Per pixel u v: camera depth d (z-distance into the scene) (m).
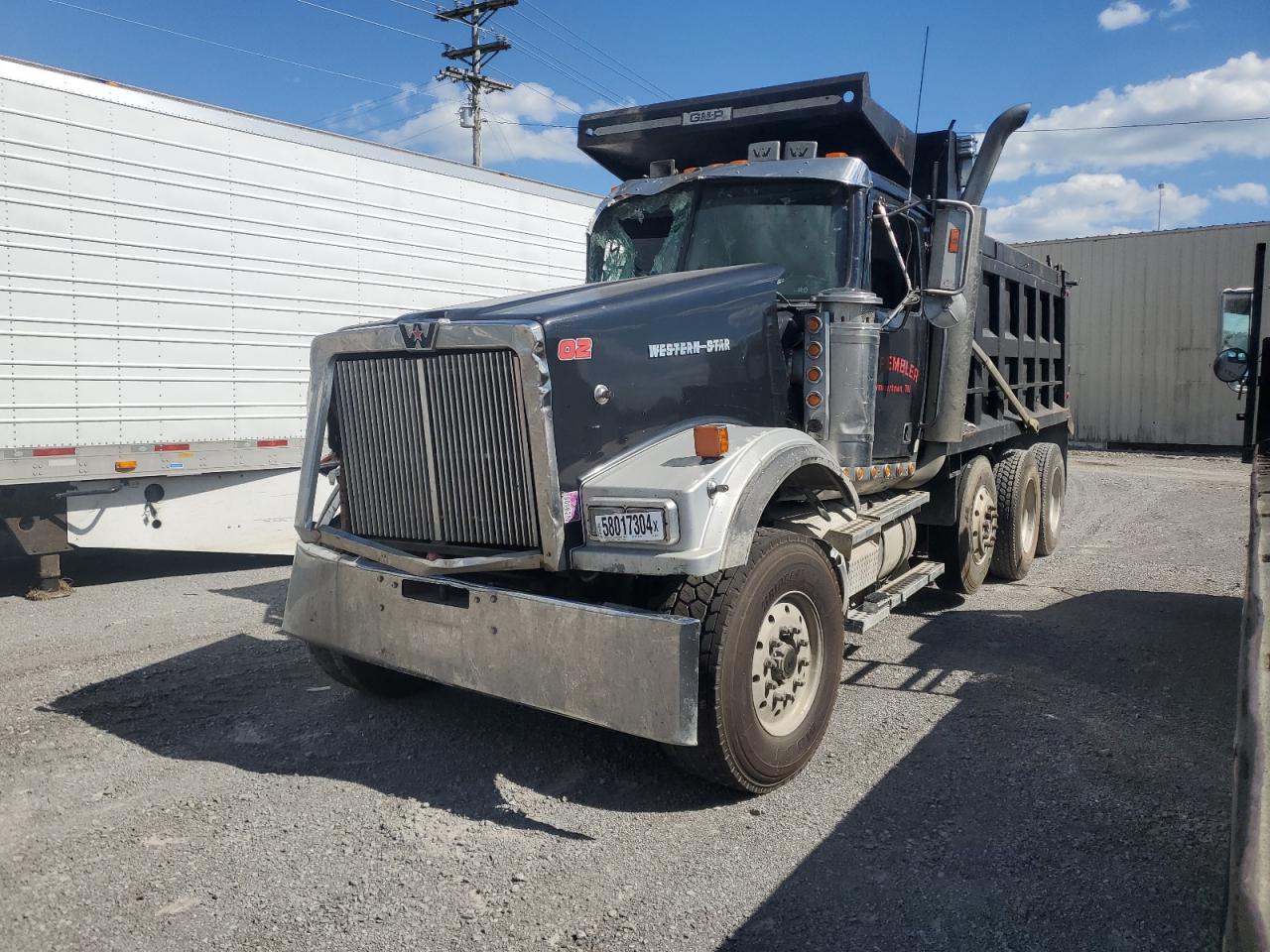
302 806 3.78
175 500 8.07
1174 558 8.73
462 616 3.87
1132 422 21.50
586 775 4.07
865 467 4.85
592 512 3.69
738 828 3.59
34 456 7.03
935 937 2.87
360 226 8.88
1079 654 5.70
